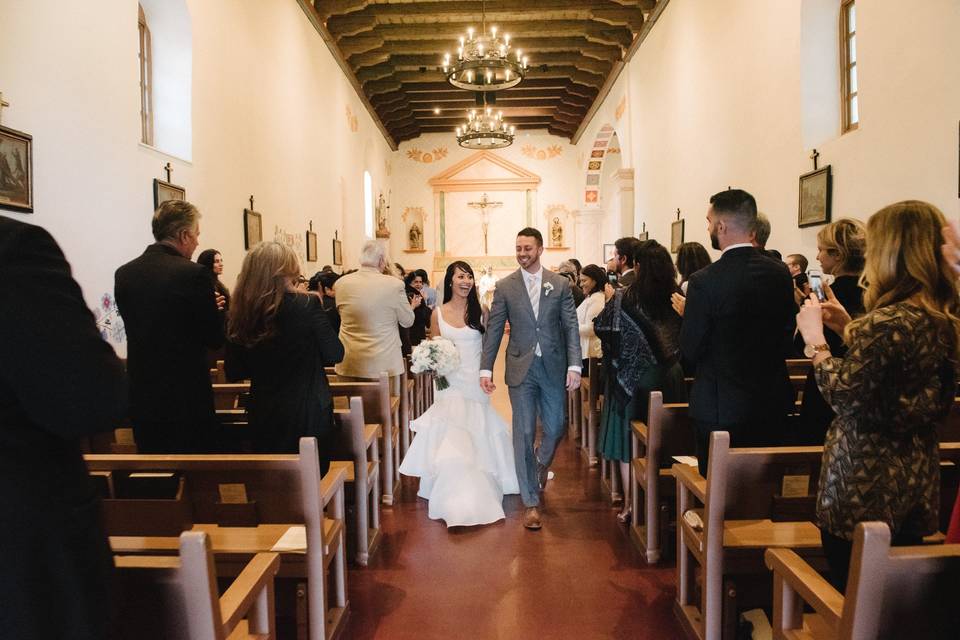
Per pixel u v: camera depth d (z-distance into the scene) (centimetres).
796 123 626
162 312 292
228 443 336
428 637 298
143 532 244
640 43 1234
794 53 625
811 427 279
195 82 638
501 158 2223
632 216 1304
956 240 174
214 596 156
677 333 403
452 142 2239
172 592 153
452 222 2239
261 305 302
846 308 300
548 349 429
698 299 287
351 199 1452
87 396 117
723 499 255
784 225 655
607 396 436
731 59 781
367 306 489
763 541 263
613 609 322
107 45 485
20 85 388
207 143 669
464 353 480
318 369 315
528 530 426
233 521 249
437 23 1301
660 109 1096
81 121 450
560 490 510
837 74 612
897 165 473
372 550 391
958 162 410
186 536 152
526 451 430
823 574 267
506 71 1084
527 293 432
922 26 443
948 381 190
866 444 191
